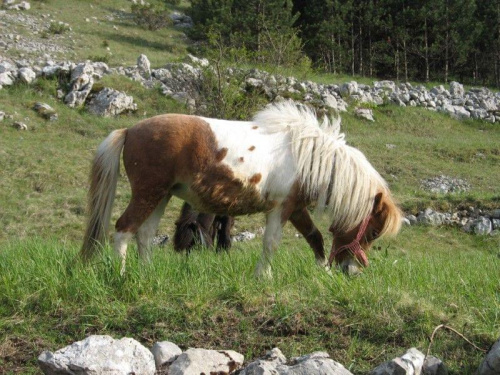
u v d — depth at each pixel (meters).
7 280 5.59
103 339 4.50
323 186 6.58
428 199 17.97
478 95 32.94
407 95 30.20
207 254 7.28
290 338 4.98
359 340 4.95
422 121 28.58
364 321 5.12
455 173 21.61
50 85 23.50
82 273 5.69
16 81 23.39
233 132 6.36
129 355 4.39
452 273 7.12
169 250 8.78
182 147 6.14
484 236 16.56
